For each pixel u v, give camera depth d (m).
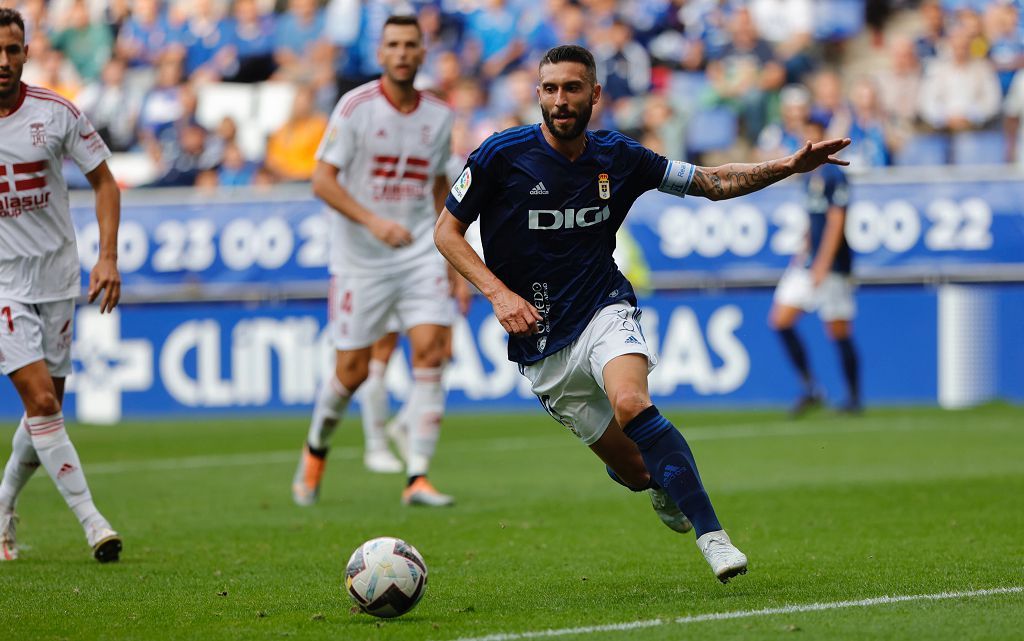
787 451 39.19
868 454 38.09
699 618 16.03
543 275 18.33
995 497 28.77
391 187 29.55
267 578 20.22
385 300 29.42
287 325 55.53
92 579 20.27
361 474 36.41
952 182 54.56
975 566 20.14
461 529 25.52
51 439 21.86
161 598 18.53
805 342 54.00
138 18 67.75
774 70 62.59
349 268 29.48
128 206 57.47
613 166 18.16
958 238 54.16
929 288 53.31
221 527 26.28
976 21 62.00
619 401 17.31
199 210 57.19
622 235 55.06
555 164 17.95
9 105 21.86
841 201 48.75
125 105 65.81
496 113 64.12
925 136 61.12
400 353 54.38
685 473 17.09
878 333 53.59
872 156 59.78
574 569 20.70
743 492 30.39
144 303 56.81
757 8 64.12
